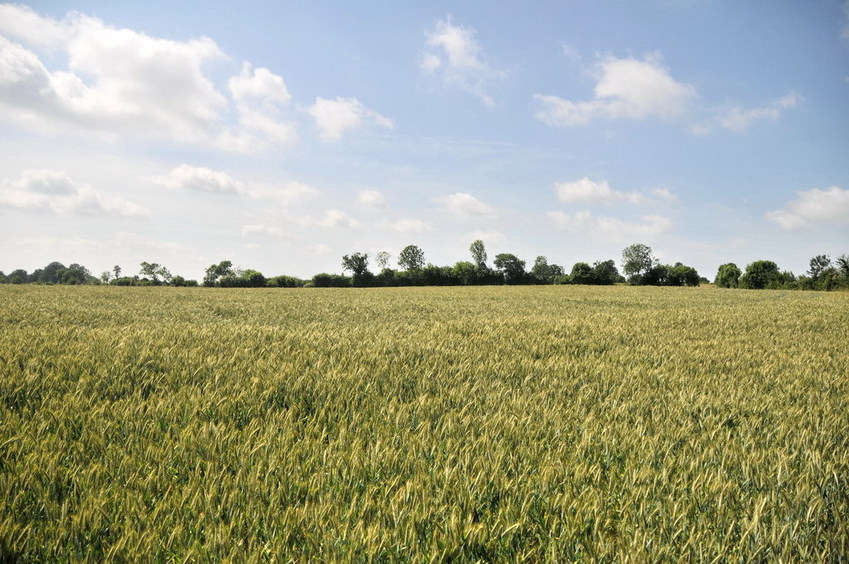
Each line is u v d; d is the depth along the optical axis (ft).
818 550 8.38
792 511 9.32
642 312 56.59
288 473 10.34
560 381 19.86
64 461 11.01
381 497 9.63
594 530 8.30
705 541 8.23
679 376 21.44
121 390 16.71
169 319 44.37
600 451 12.36
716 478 10.41
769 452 12.23
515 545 8.43
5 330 29.09
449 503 9.34
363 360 22.11
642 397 17.57
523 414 15.01
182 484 10.00
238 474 9.87
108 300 69.31
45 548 7.85
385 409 15.24
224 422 14.12
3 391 15.66
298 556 7.70
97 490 9.59
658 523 8.84
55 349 21.68
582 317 48.88
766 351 29.91
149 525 8.34
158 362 20.24
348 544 7.82
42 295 77.15
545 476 10.28
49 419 13.30
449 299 90.99
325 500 9.30
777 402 17.90
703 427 14.80
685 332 37.24
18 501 9.01
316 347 25.41
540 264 418.51
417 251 385.70
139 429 12.92
